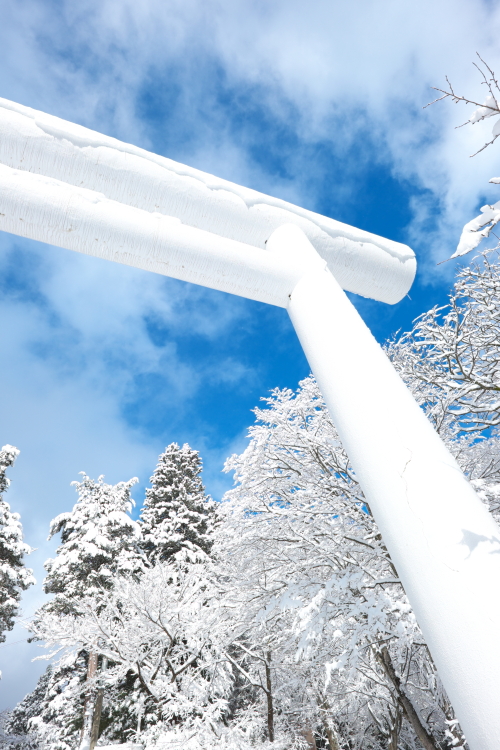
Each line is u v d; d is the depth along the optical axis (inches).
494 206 59.2
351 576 229.8
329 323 85.9
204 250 99.3
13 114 105.2
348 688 372.8
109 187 110.5
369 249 126.0
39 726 660.1
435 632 52.0
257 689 534.9
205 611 449.7
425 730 274.1
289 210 121.5
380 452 65.2
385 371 75.0
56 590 736.3
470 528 54.8
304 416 389.1
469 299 281.6
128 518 808.9
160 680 434.3
